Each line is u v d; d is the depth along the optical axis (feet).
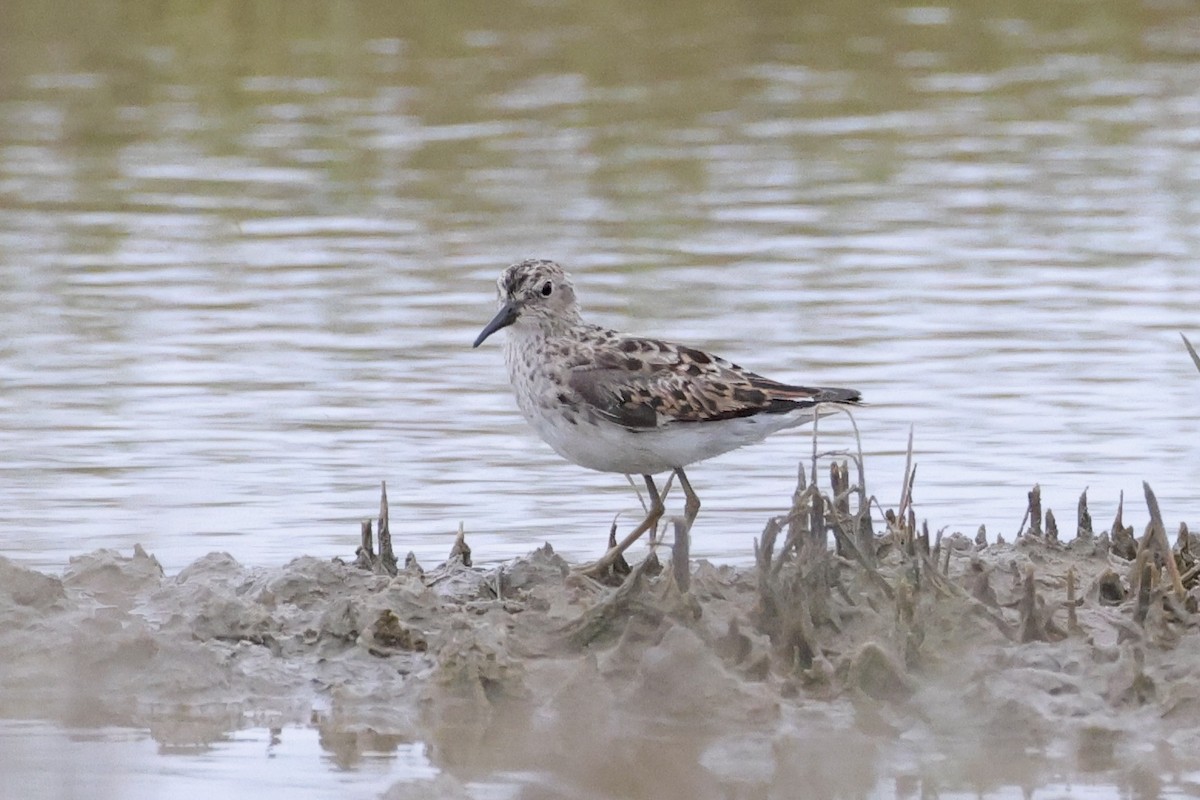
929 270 70.54
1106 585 38.24
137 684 35.14
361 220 76.95
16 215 77.25
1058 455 51.44
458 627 35.73
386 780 30.96
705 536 45.29
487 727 33.40
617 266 70.59
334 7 106.52
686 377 39.19
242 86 95.76
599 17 107.76
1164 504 47.57
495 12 108.17
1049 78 100.27
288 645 36.76
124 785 30.25
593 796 30.45
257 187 81.61
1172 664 34.22
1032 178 83.71
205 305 66.18
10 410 54.75
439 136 88.79
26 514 46.34
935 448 52.21
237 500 48.08
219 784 30.68
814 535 36.14
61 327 63.41
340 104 93.20
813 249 73.15
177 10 104.94
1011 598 38.24
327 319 64.64
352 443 52.85
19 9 102.83
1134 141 89.35
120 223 76.48
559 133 89.25
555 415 39.99
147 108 92.32
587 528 46.14
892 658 33.83
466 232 75.20
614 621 35.86
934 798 30.22
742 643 34.78
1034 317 64.85
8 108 91.97
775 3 111.24
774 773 31.32
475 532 45.75
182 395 56.90
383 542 41.39
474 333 63.46
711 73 99.25
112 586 39.78
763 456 52.34
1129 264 71.46
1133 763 31.40
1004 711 32.65
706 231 75.46
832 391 39.68
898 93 97.04
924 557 36.19
